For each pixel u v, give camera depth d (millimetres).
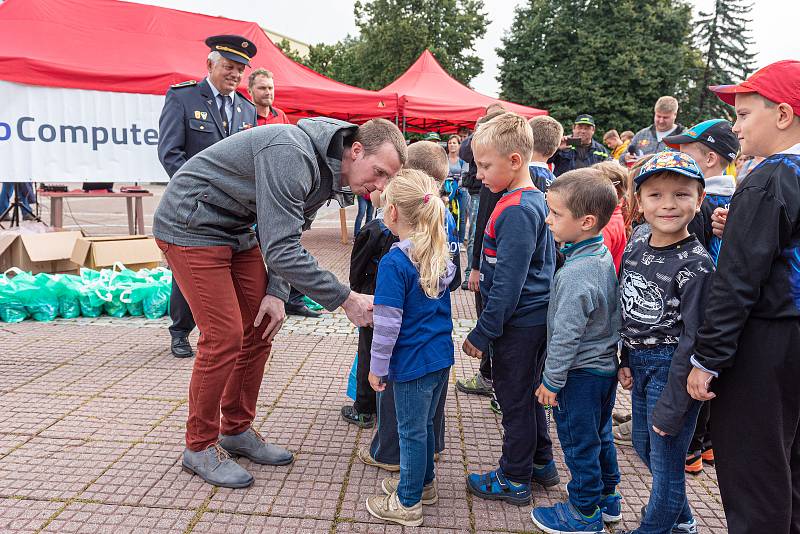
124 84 6547
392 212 2234
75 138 6410
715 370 1704
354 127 2361
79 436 2943
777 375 1668
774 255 1621
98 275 5441
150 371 3891
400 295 2146
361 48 34062
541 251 2377
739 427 1735
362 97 9141
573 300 2061
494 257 2461
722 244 1705
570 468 2262
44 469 2621
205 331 2486
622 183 3061
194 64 7355
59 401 3369
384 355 2146
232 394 2727
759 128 1733
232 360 2512
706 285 1822
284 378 3863
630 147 6641
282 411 3348
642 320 1968
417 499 2295
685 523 2215
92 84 6391
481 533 2264
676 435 1909
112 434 2975
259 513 2344
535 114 10836
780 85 1677
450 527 2303
